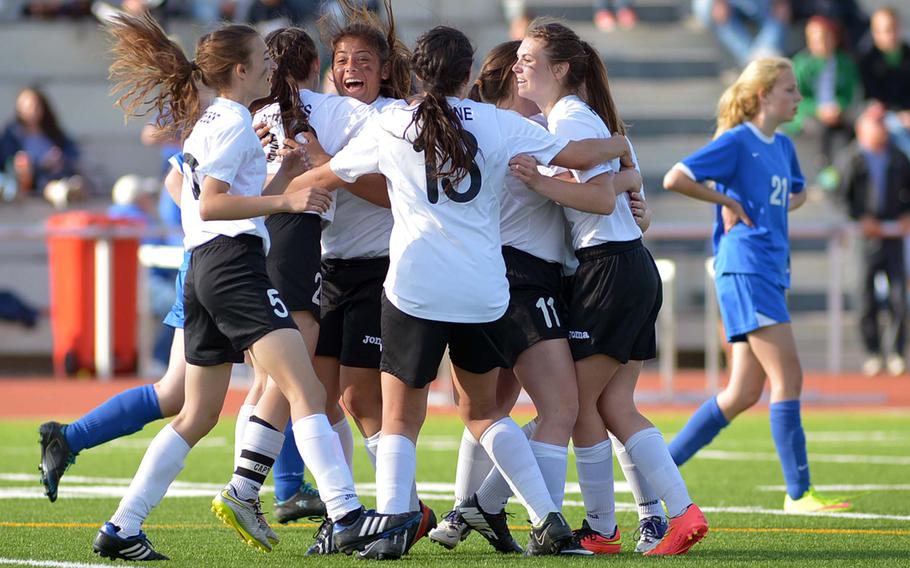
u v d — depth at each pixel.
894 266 53.41
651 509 19.53
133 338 51.44
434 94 17.50
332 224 20.39
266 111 20.02
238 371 50.47
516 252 18.67
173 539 19.70
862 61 65.06
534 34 19.25
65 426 20.08
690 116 70.12
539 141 18.05
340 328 20.61
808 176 67.25
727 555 17.98
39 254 59.62
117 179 66.69
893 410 46.22
